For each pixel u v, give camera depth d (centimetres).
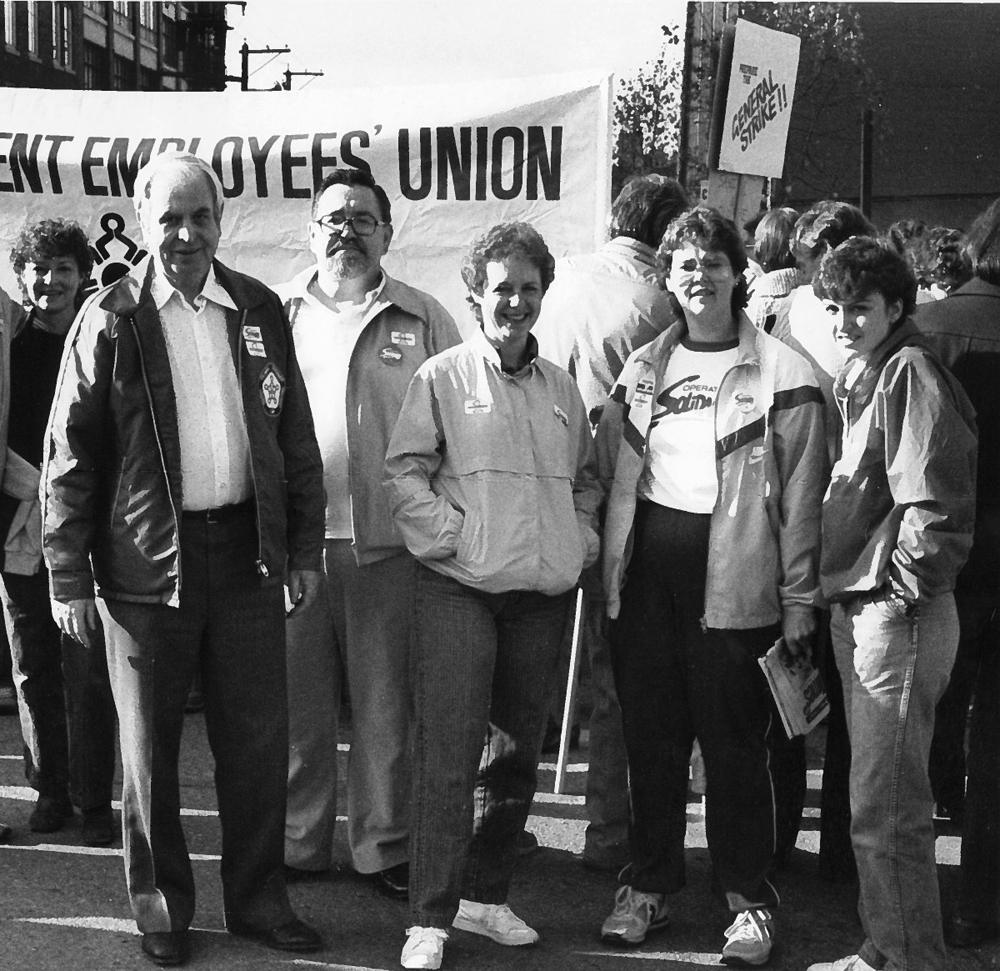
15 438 478
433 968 388
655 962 404
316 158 579
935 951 380
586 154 561
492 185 569
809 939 421
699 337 411
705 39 974
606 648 458
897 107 1736
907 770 374
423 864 397
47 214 598
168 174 376
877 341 379
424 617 400
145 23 3284
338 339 449
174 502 377
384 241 447
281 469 396
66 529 381
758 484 397
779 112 694
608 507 416
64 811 488
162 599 378
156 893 390
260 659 397
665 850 416
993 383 400
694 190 974
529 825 506
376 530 438
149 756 386
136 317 376
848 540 379
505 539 391
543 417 404
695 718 405
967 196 1742
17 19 2356
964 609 406
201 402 383
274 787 402
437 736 396
